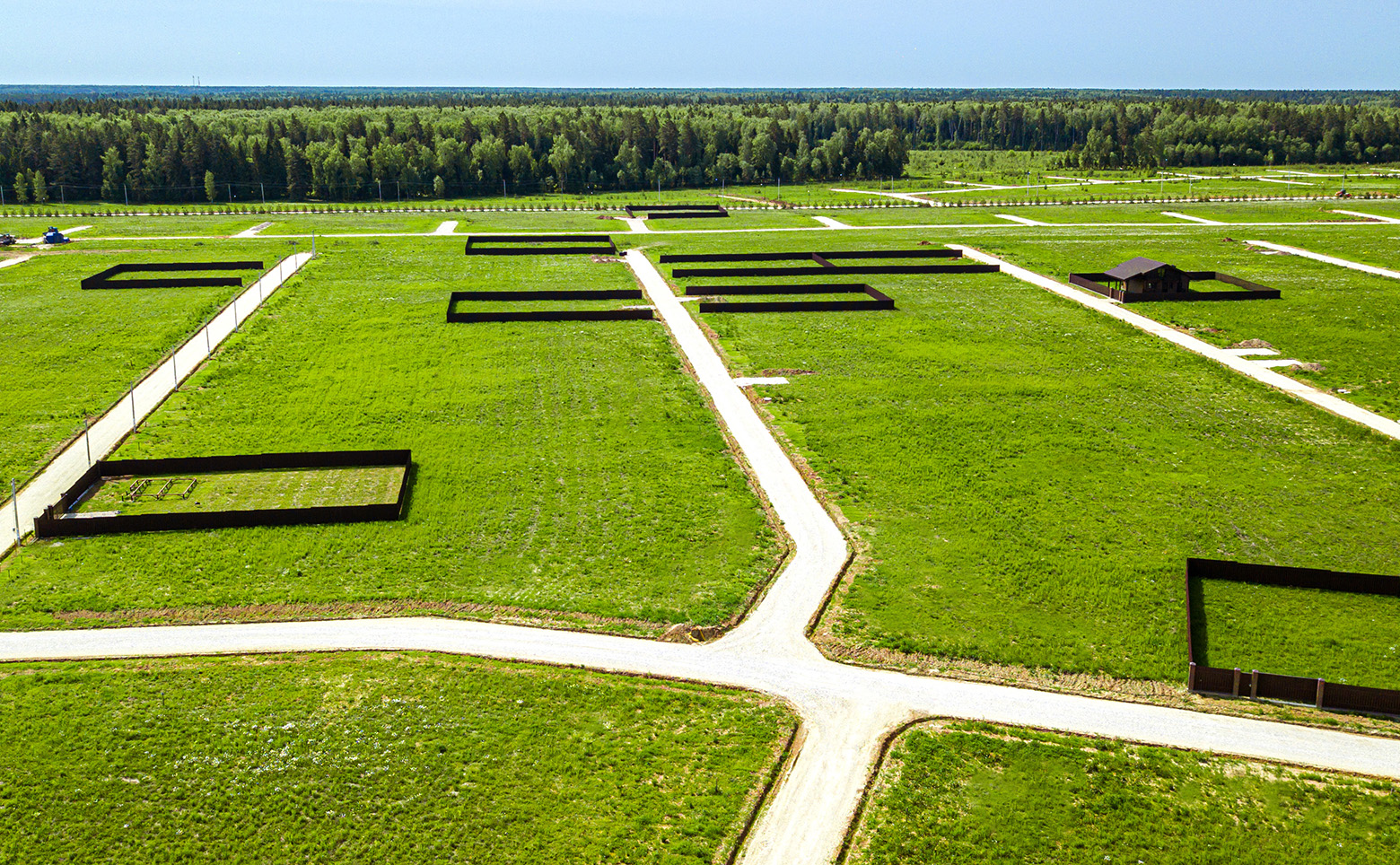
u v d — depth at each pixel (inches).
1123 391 2768.2
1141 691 1483.8
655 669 1508.4
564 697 1439.5
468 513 2018.9
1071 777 1300.4
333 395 2741.1
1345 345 3176.7
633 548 1881.2
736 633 1606.8
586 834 1195.9
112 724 1362.0
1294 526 1977.1
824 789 1274.6
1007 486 2155.5
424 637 1584.6
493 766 1302.9
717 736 1365.7
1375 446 2368.4
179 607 1654.8
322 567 1793.8
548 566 1812.3
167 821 1205.7
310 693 1437.0
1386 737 1379.2
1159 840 1204.5
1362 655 1572.3
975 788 1282.0
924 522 1991.9
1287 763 1328.7
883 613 1664.6
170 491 2114.9
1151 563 1828.2
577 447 2377.0
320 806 1232.8
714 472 2234.3
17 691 1425.9
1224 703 1459.2
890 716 1412.4
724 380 2893.7
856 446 2385.6
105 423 2511.1
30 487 2119.8
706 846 1179.9
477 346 3208.7
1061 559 1841.8
